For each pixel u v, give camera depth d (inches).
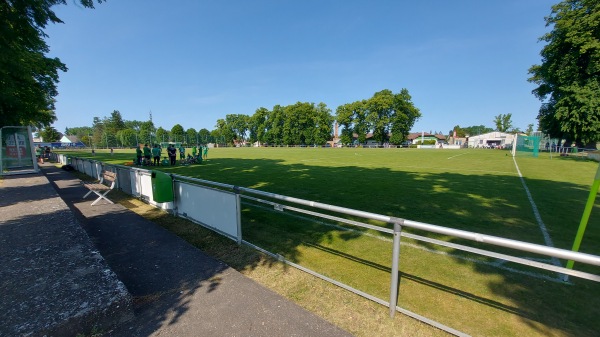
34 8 171.6
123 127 4306.1
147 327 96.1
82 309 89.8
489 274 144.3
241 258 160.9
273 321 100.2
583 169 629.3
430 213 259.9
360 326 101.3
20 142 499.8
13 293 97.0
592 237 198.5
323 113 3221.0
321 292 124.3
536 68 1243.8
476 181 452.1
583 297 122.9
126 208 275.7
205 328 95.9
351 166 723.4
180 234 201.0
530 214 255.4
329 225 226.7
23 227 166.7
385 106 2623.0
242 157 1144.2
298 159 1009.5
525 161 868.0
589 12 920.3
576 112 960.3
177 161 869.2
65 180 478.3
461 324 105.2
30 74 478.9
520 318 108.7
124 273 137.6
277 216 254.7
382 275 142.6
